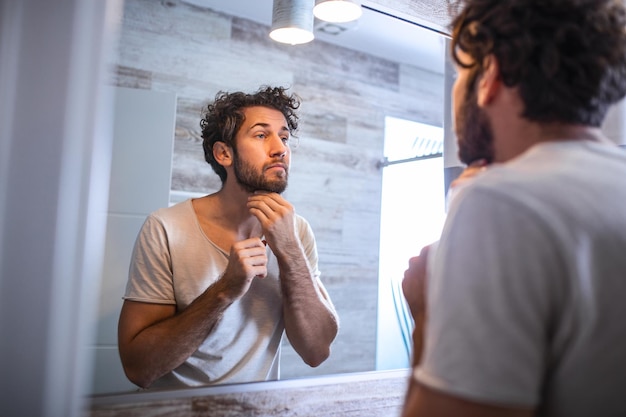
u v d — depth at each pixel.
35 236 0.58
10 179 0.57
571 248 0.36
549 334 0.38
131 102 0.90
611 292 0.37
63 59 0.58
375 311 1.12
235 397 0.84
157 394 0.78
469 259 0.37
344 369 1.04
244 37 1.02
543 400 0.39
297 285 0.99
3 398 0.57
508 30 0.46
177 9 0.96
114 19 0.63
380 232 1.16
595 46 0.45
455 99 0.54
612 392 0.38
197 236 0.93
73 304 0.59
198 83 0.97
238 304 0.93
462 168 1.23
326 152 1.11
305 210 1.08
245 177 0.98
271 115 1.02
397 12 1.10
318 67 1.10
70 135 0.58
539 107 0.45
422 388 0.37
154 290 0.88
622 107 1.04
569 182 0.40
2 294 0.57
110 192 0.86
